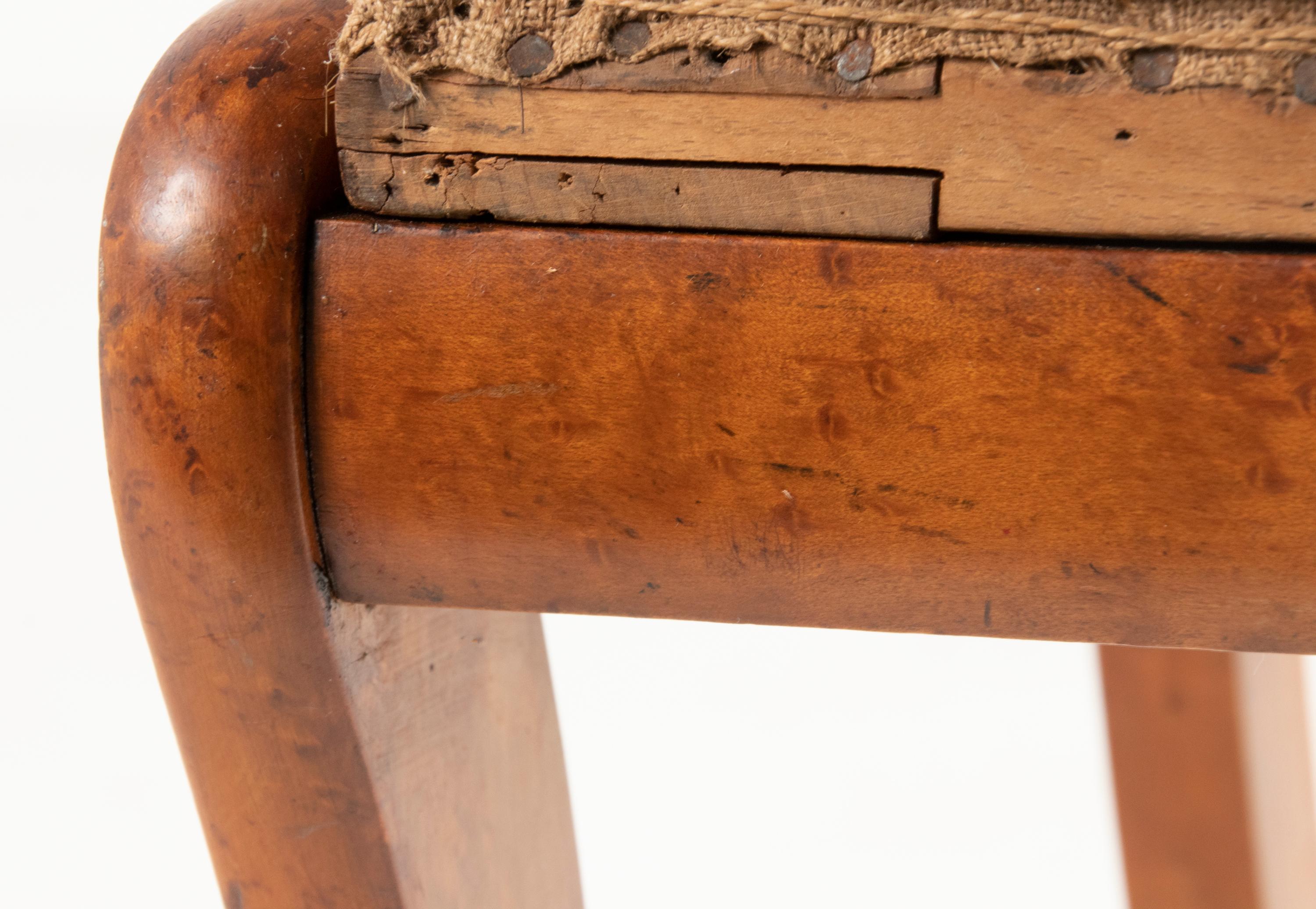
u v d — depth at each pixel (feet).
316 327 1.89
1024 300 1.81
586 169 1.86
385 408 1.89
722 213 1.85
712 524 1.87
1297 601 1.81
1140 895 3.07
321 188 1.91
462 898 2.19
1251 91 1.77
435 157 1.87
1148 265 1.79
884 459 1.84
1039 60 1.79
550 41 1.84
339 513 1.92
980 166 1.81
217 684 1.99
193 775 2.04
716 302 1.84
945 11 1.80
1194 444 1.80
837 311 1.82
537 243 1.86
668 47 1.83
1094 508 1.82
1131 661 2.89
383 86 1.87
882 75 1.81
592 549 1.89
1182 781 2.93
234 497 1.91
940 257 1.81
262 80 1.92
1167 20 1.77
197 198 1.89
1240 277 1.78
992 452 1.82
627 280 1.85
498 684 2.25
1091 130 1.79
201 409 1.90
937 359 1.82
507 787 2.28
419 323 1.88
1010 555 1.84
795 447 1.85
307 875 2.06
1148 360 1.80
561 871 2.43
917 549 1.85
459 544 1.91
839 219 1.83
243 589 1.94
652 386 1.85
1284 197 1.78
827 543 1.86
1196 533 1.81
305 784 2.02
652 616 1.91
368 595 1.95
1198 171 1.78
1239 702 2.83
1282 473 1.79
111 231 1.92
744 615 1.90
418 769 2.10
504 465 1.88
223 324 1.89
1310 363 1.78
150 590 1.97
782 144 1.83
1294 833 3.09
